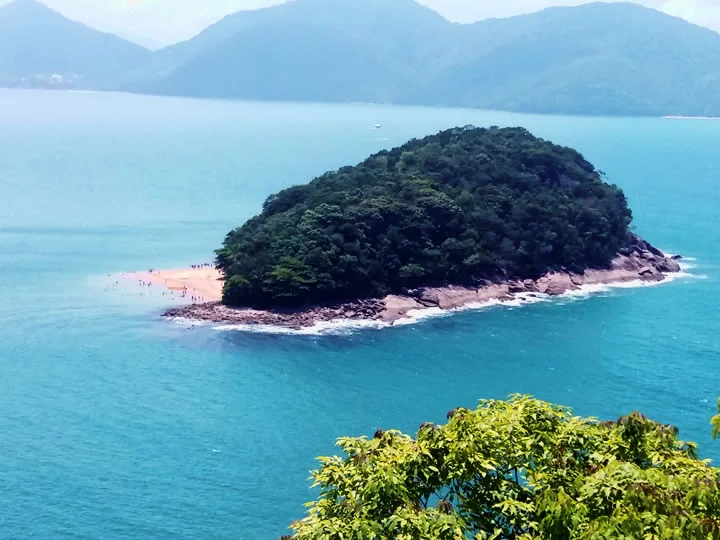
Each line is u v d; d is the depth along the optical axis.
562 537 26.31
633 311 167.50
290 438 103.00
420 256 174.12
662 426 30.53
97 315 158.62
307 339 146.50
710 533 24.78
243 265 166.12
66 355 135.25
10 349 137.75
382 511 27.64
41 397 116.38
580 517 26.34
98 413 110.69
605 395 119.19
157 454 97.88
